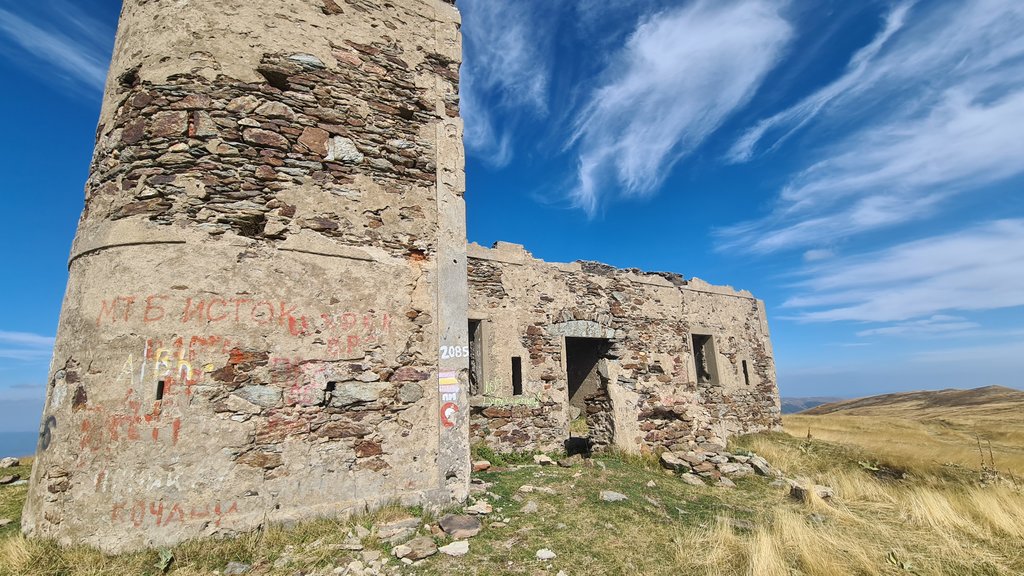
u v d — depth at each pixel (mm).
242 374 3988
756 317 14305
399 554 3492
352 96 4973
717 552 3701
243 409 3936
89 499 3514
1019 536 4547
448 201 5270
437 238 5117
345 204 4695
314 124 4719
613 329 10539
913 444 11633
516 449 8625
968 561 3916
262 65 4586
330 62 4918
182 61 4344
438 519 4207
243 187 4301
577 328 9930
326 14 4996
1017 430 15227
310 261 4418
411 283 4871
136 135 4207
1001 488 6254
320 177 4629
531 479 5816
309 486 4039
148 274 3893
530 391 9062
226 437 3840
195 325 3916
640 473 6598
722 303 13375
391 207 4934
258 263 4211
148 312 3832
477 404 8430
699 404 9047
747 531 4387
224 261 4098
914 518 5141
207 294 3996
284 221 4387
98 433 3613
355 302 4551
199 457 3736
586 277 10453
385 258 4785
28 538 3518
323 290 4426
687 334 12125
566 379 9570
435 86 5512
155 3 4531
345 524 3930
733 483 6500
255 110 4480
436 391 4762
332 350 4363
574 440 9453
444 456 4645
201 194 4145
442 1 5844
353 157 4836
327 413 4242
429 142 5316
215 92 4371
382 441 4418
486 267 9102
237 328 4039
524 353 9180
